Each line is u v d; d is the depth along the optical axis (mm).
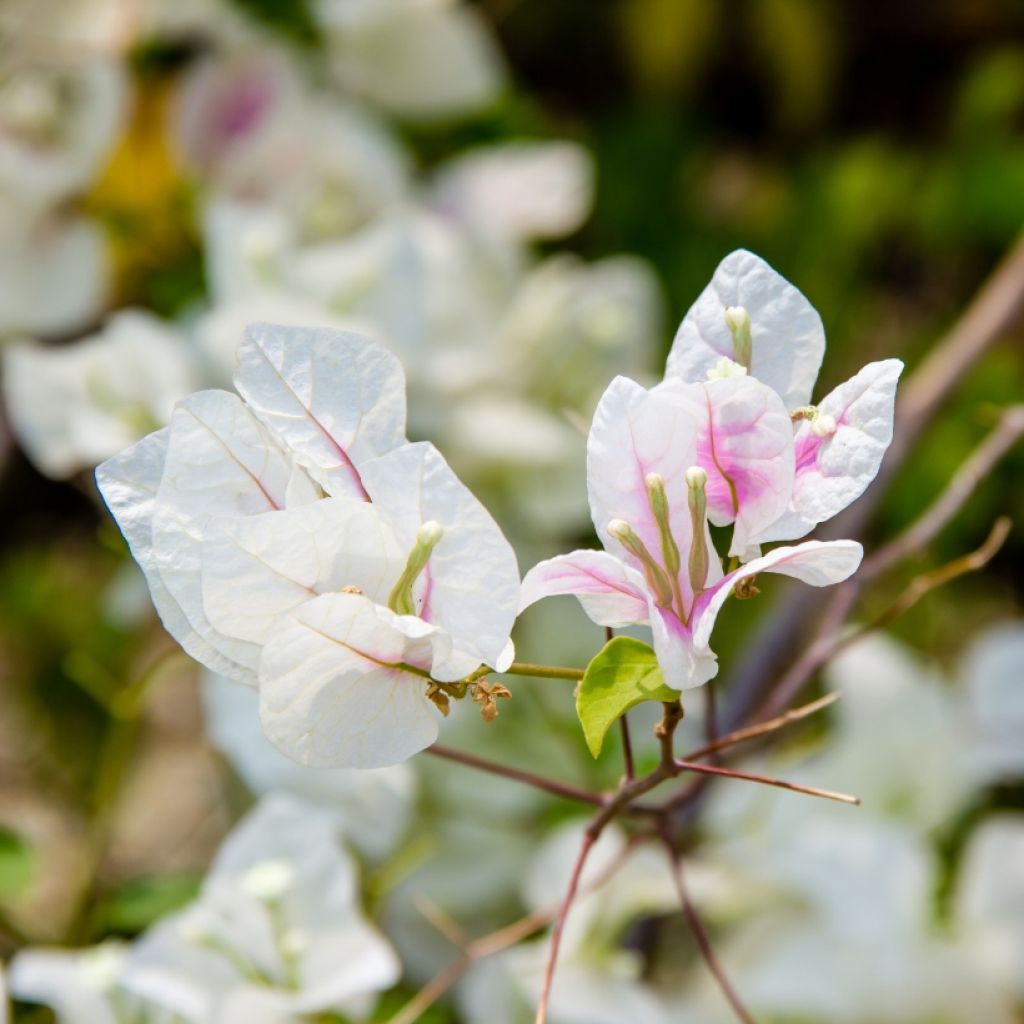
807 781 936
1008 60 1315
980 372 1213
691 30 1334
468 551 692
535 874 882
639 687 700
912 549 835
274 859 832
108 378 933
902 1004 894
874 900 897
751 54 1359
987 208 1277
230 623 699
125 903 874
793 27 1333
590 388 1065
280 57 1123
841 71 1377
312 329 708
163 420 917
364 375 708
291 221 1106
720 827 912
